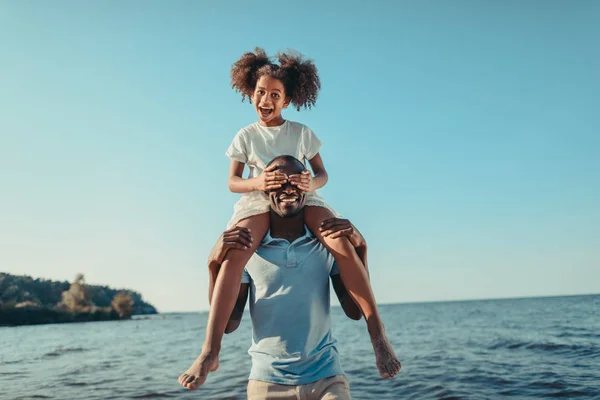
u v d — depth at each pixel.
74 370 14.83
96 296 132.12
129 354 20.80
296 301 3.07
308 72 3.72
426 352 16.31
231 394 9.77
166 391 10.39
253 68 3.79
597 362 12.35
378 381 10.85
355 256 3.11
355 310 3.33
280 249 3.15
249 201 3.29
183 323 80.50
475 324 33.06
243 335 31.14
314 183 3.31
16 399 9.95
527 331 23.59
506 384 9.98
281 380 2.95
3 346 28.12
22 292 104.56
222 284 3.01
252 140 3.61
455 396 8.98
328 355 3.06
